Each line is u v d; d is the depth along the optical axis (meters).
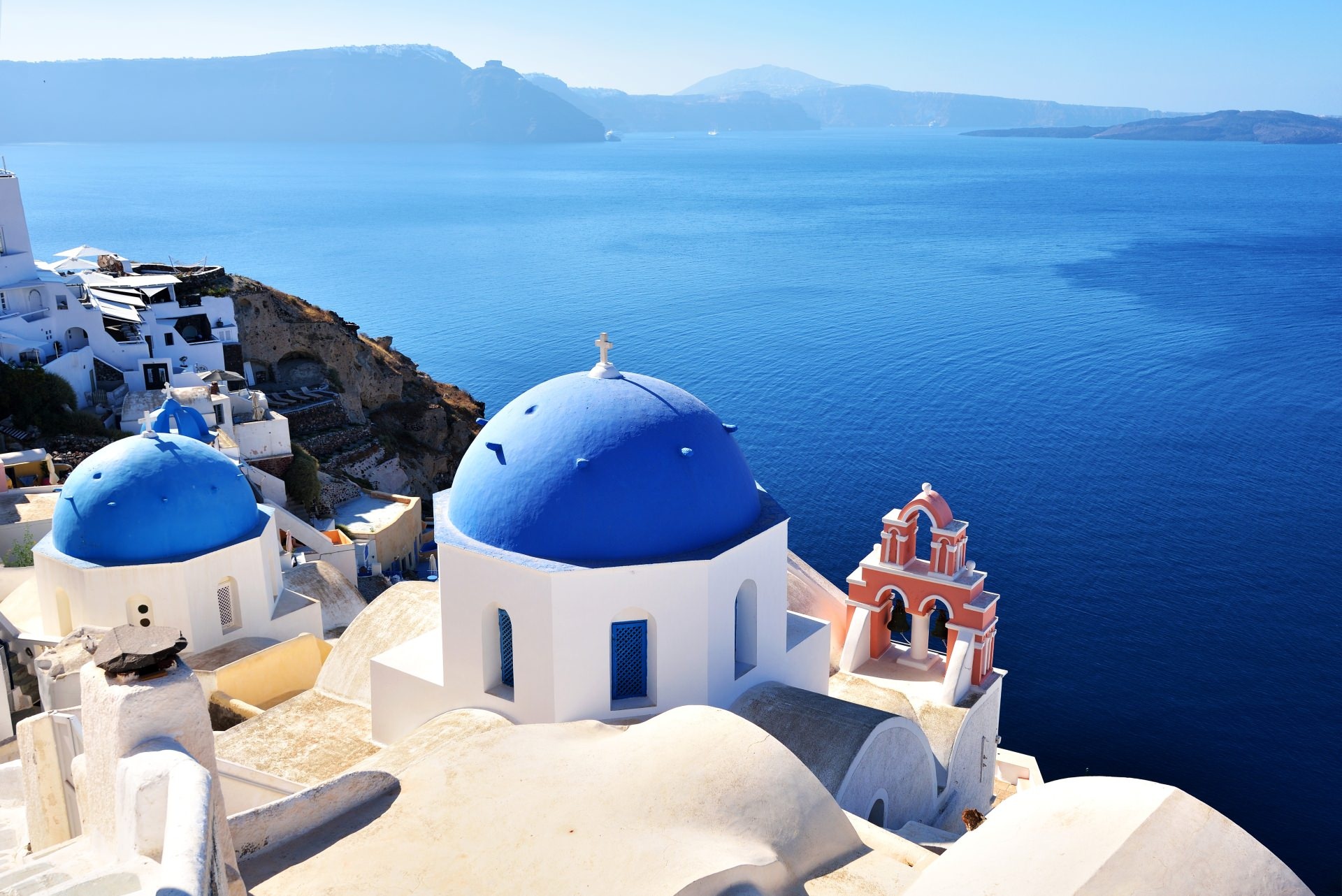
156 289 61.91
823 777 16.62
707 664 17.36
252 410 53.03
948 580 23.48
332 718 20.39
